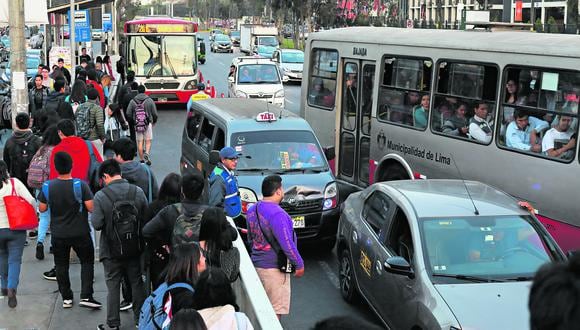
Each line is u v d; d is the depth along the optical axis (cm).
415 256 692
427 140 1160
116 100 2048
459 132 1084
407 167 1216
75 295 870
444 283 661
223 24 17850
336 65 1459
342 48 1435
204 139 1257
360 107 1384
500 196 794
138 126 1675
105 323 791
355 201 910
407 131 1212
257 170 1098
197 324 409
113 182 730
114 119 1859
